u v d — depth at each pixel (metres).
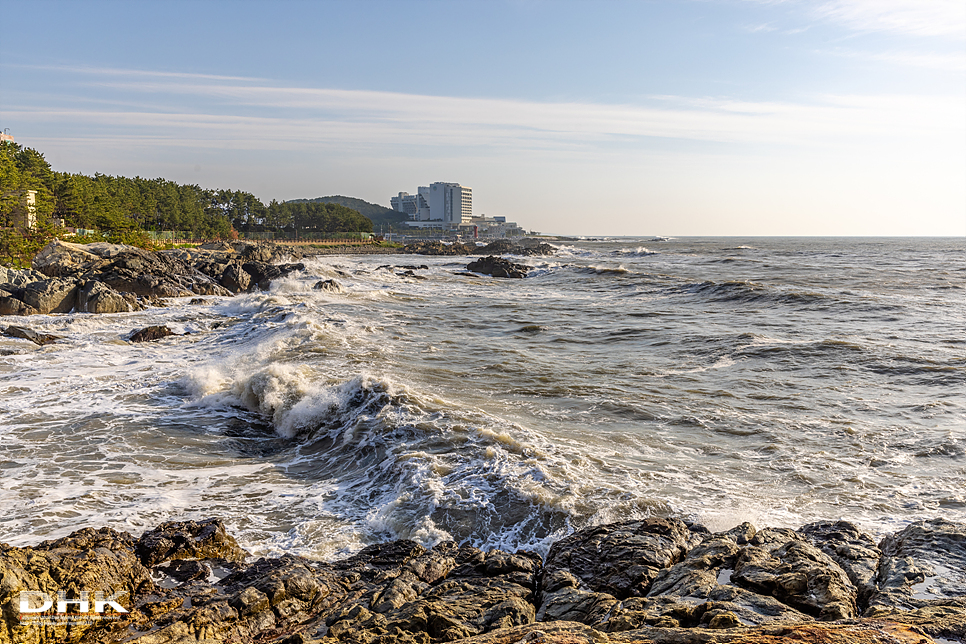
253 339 25.14
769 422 14.10
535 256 93.94
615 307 34.88
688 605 6.25
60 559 7.02
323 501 10.90
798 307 31.17
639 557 7.80
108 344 24.38
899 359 18.92
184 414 15.58
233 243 78.12
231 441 13.88
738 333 23.94
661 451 12.45
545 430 13.59
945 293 36.38
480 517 9.84
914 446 12.43
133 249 44.75
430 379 17.83
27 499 10.57
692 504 10.07
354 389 15.57
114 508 10.31
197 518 10.11
